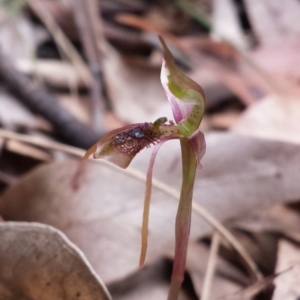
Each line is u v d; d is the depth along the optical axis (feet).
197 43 1.21
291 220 0.83
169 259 0.79
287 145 0.82
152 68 1.16
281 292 0.73
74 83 1.13
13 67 1.01
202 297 0.75
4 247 0.68
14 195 0.79
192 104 0.62
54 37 1.22
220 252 0.81
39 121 1.00
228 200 0.81
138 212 0.78
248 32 1.44
